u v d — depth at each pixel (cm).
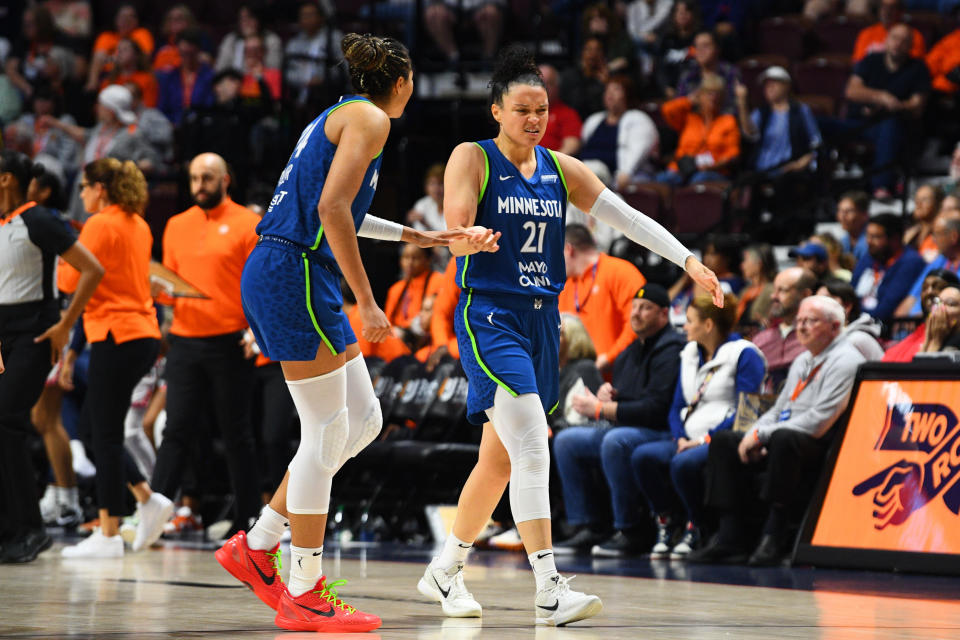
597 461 1842
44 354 1535
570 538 1884
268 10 3622
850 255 2191
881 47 2795
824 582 1383
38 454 2375
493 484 1051
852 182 2458
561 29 3334
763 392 1762
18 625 938
